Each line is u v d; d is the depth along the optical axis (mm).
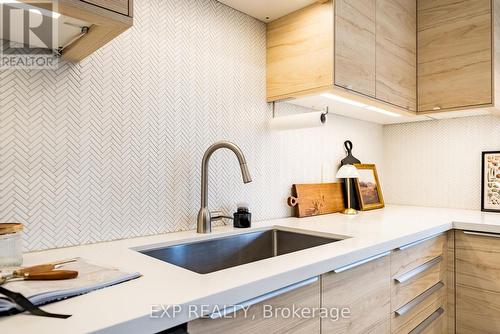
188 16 1408
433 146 2473
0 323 516
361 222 1659
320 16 1509
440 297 1721
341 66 1496
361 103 1795
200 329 667
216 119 1501
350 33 1557
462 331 1750
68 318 536
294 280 840
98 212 1138
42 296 585
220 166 1513
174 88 1353
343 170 2049
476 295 1707
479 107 1915
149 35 1279
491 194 2188
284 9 1595
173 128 1346
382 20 1801
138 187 1238
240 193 1599
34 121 1014
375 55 1732
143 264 871
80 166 1101
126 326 534
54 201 1047
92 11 792
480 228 1669
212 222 1477
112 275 730
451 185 2387
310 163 2002
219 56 1522
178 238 1219
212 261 1303
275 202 1777
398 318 1337
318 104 1845
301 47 1576
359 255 1067
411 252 1442
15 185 979
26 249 993
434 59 2080
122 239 1188
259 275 779
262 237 1505
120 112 1194
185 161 1382
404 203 2607
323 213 1967
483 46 1904
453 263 1785
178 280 738
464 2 1980
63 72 1070
